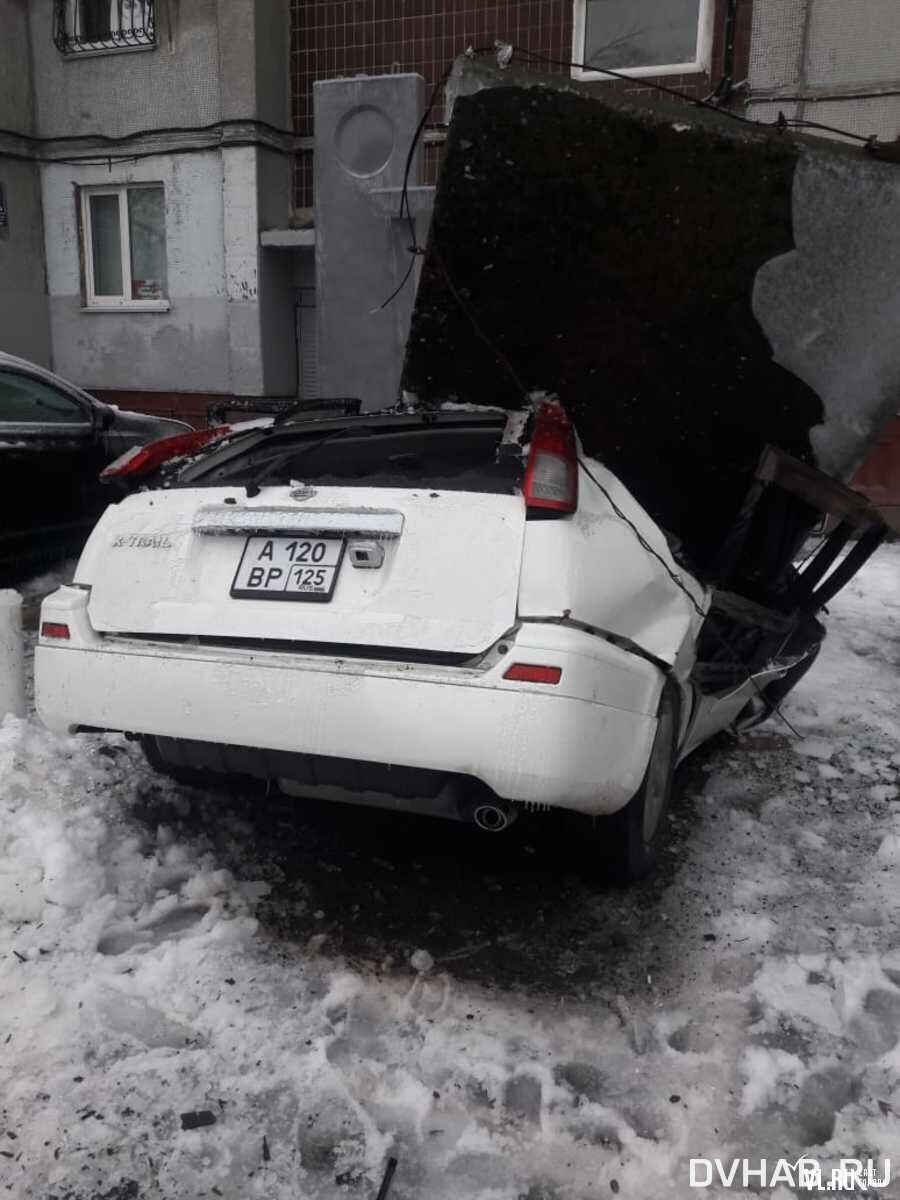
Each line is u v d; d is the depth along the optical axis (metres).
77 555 6.14
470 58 2.67
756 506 2.99
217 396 11.46
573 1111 1.98
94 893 2.67
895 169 2.59
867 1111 1.99
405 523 2.35
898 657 5.40
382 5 10.19
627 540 2.45
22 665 3.76
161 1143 1.87
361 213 7.21
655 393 3.09
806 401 2.98
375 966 2.43
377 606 2.30
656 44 9.23
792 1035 2.21
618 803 2.31
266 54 10.45
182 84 10.83
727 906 2.73
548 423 2.48
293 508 2.46
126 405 11.94
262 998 2.29
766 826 3.26
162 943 2.47
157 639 2.51
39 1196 1.75
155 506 2.67
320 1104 1.97
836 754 3.91
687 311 2.90
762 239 2.74
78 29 11.16
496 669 2.16
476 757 2.16
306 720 2.27
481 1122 1.95
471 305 3.02
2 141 11.16
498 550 2.26
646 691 2.37
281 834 3.10
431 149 10.04
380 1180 1.81
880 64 8.28
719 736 4.08
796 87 8.52
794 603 3.74
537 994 2.34
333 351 7.49
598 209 2.77
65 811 3.03
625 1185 1.81
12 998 2.23
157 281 11.69
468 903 2.73
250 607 2.41
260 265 10.86
